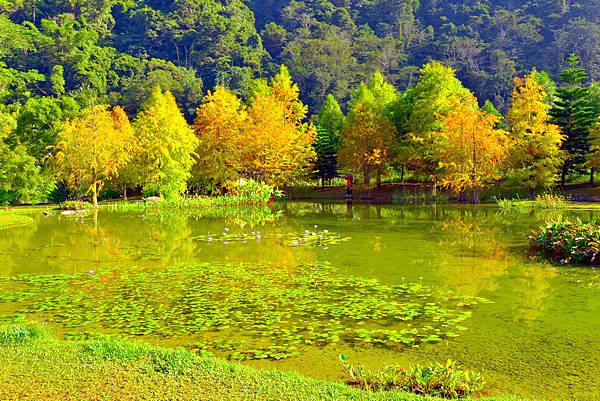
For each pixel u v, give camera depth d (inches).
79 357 261.1
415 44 4891.7
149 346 281.9
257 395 217.5
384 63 4441.4
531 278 479.5
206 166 1808.6
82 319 359.3
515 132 1540.4
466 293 423.8
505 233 789.2
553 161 1465.3
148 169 1626.5
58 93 3449.8
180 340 312.7
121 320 355.9
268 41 5339.6
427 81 1721.2
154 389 221.9
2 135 1638.8
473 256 593.3
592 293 422.3
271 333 324.2
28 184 1692.9
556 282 462.6
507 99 3818.9
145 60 4478.3
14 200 1770.4
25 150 1752.0
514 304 389.4
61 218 1147.3
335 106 2427.4
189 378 235.1
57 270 539.5
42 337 302.8
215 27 5017.2
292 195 2034.9
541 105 1489.9
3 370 242.7
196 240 749.9
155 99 1807.3
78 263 578.2
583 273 500.7
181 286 458.3
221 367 249.8
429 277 485.1
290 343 305.3
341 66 4343.0
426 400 216.8
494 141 1469.0
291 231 846.5
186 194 1780.3
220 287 451.8
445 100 1632.6
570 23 4399.6
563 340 307.6
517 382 247.9
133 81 3927.2
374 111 1814.7
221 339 313.6
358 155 1825.8
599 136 1498.5
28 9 4953.3
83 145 1502.2
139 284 468.8
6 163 1665.8
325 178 2223.2
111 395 215.3
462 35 4837.6
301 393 220.2
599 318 352.8
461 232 807.7
